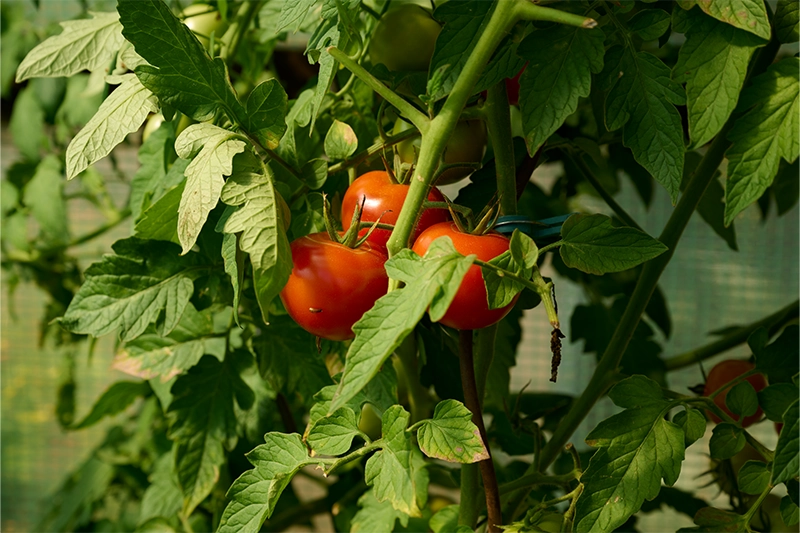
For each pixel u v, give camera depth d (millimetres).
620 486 899
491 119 932
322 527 2148
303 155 1042
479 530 1006
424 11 1021
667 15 875
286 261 847
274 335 1063
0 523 2436
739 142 867
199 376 1077
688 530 930
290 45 1498
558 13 822
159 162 1075
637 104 878
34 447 2471
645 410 919
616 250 847
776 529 1107
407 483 864
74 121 1472
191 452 1061
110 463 1492
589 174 1154
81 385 2377
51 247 1669
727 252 1988
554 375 810
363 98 1062
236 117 892
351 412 886
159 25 865
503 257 831
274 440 893
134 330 963
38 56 1008
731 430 932
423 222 907
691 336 2010
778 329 1198
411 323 777
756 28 840
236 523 879
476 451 844
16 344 2500
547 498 1037
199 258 996
